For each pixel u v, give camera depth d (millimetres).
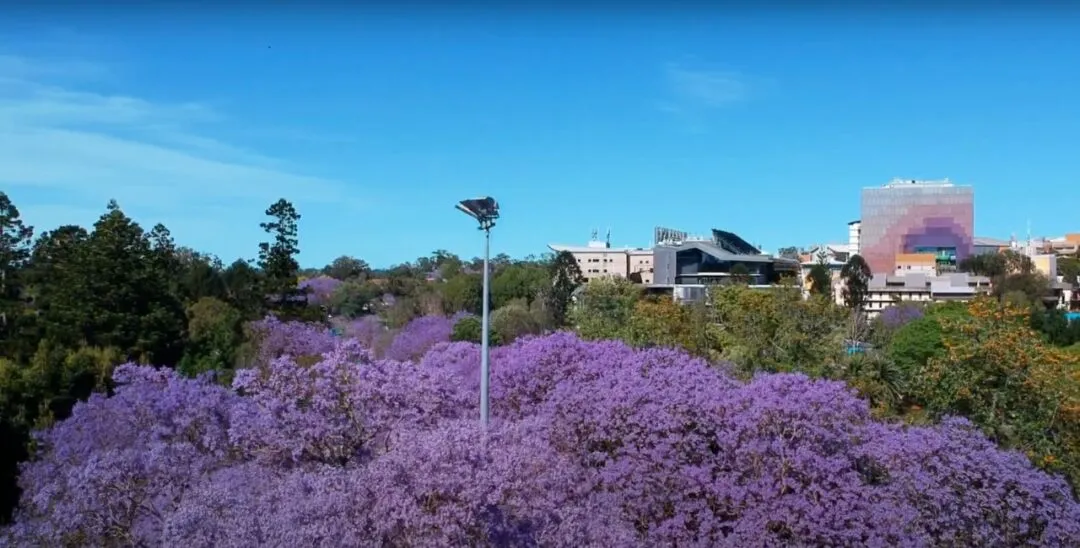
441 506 10078
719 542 12656
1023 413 21688
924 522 13945
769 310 30703
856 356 27938
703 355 30109
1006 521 14742
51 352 27062
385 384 14891
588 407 14766
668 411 14391
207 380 18797
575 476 12734
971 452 15148
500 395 17594
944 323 26422
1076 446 21031
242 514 10227
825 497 12984
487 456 11039
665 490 13344
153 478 12805
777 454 13500
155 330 33438
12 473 18609
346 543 9648
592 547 11039
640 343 30328
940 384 23203
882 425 16375
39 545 12586
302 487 10695
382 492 10172
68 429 16484
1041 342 23938
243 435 14109
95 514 12344
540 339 20984
